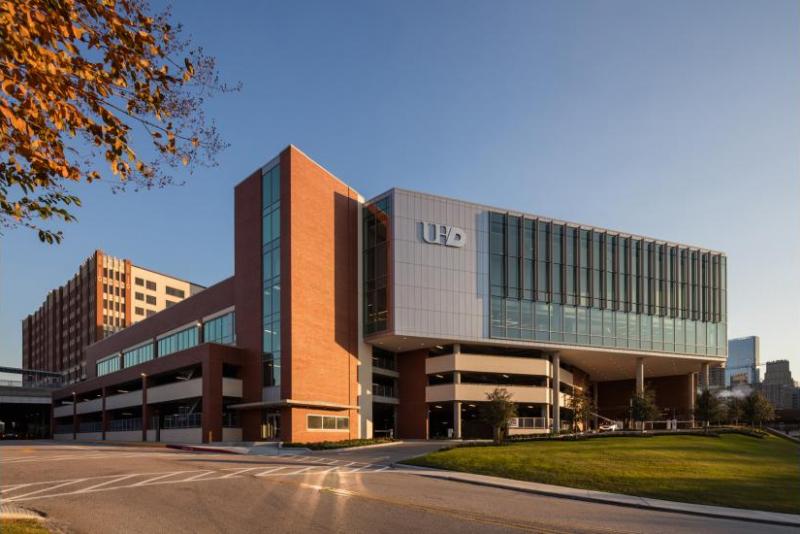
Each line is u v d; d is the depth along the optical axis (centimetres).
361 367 5581
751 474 2389
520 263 5916
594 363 7288
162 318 7256
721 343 7062
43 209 838
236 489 1805
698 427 6756
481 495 1858
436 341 5653
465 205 5800
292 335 4816
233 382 5144
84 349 11238
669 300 6769
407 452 3766
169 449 4238
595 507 1694
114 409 6975
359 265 5744
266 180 5353
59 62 752
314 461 3072
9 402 8669
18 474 2166
